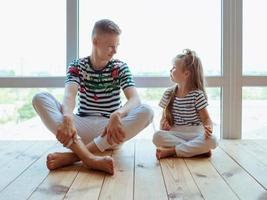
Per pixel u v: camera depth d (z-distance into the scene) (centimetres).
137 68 223
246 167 147
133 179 129
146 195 110
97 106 183
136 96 172
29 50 224
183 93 185
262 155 172
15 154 173
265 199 106
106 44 170
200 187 118
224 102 223
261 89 225
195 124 183
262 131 228
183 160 162
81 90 183
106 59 177
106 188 117
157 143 177
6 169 143
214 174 136
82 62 184
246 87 224
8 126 229
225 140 218
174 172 139
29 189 116
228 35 220
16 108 226
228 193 112
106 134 155
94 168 140
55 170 141
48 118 156
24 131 228
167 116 189
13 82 221
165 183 123
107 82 182
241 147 194
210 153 168
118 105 185
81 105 184
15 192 113
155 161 160
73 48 220
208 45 225
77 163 152
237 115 224
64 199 106
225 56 221
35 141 212
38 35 223
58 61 223
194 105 182
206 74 225
